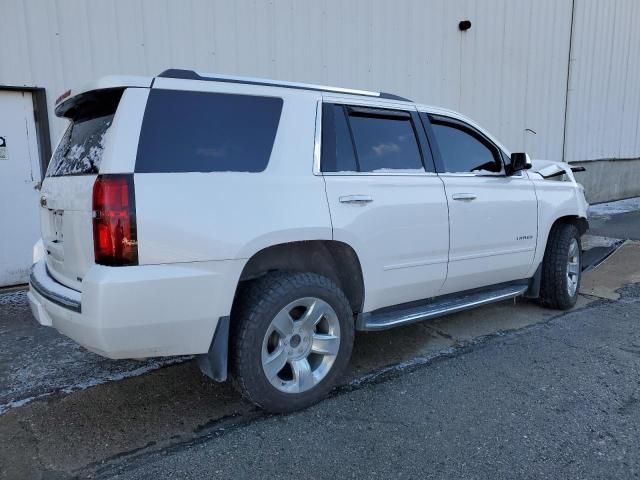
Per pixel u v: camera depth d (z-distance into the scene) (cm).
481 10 1002
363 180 328
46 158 572
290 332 293
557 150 1278
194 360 383
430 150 379
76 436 278
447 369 360
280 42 721
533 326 450
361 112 344
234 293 269
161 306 247
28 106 562
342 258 326
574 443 265
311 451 261
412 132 372
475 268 402
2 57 534
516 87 1122
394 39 859
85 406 312
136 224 239
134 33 604
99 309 235
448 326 453
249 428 284
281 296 284
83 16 571
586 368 359
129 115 252
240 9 678
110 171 241
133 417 298
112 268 238
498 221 414
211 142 273
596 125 1385
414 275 358
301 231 290
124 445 269
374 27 827
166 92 264
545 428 280
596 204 1409
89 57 581
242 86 292
